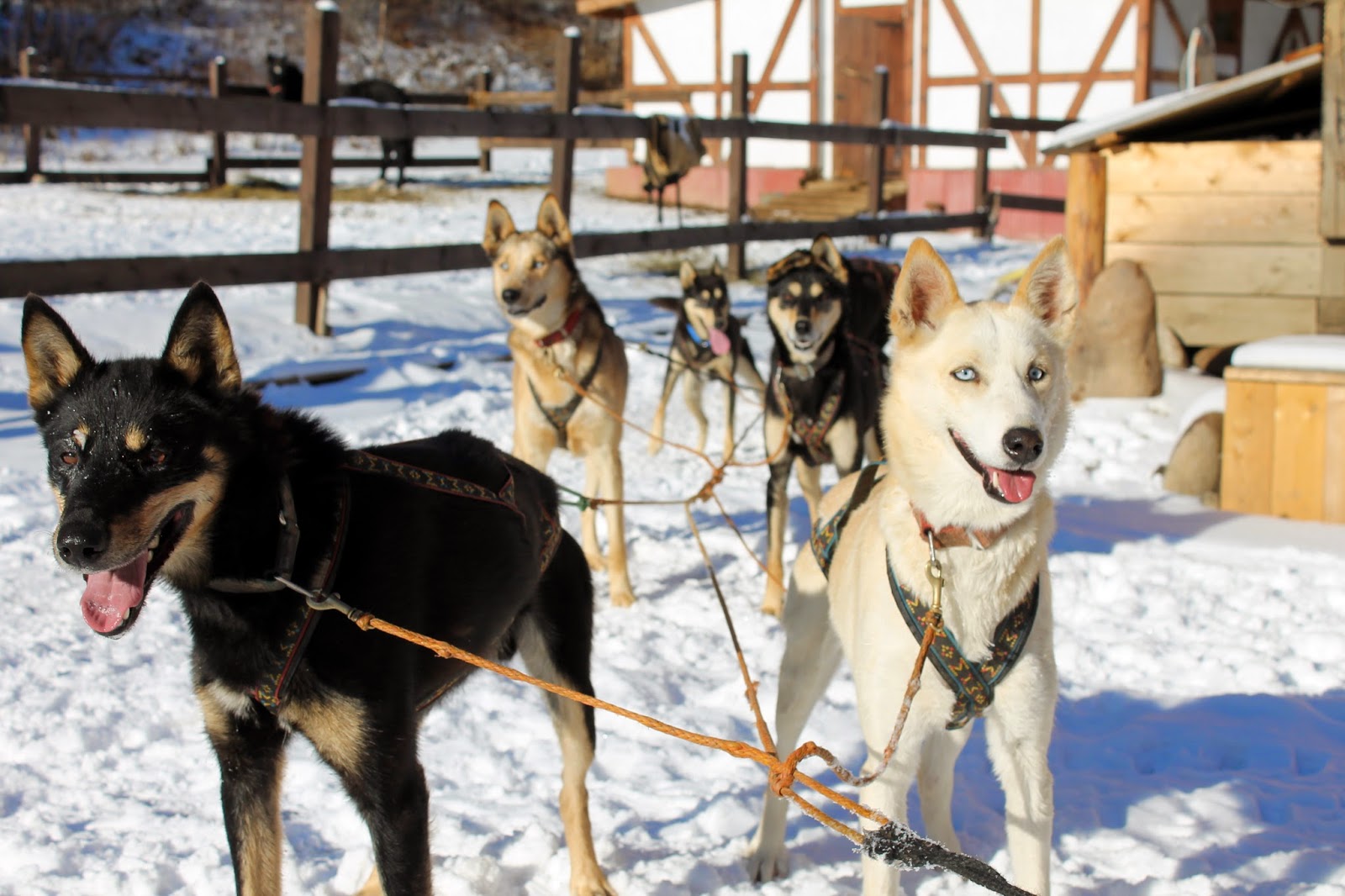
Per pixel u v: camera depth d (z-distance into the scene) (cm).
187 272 759
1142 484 702
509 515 299
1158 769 375
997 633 262
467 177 2212
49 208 1525
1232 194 891
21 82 690
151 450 236
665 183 1223
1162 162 908
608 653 465
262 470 250
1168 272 918
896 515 274
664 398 796
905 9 1948
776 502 553
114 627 233
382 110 896
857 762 377
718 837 332
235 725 252
